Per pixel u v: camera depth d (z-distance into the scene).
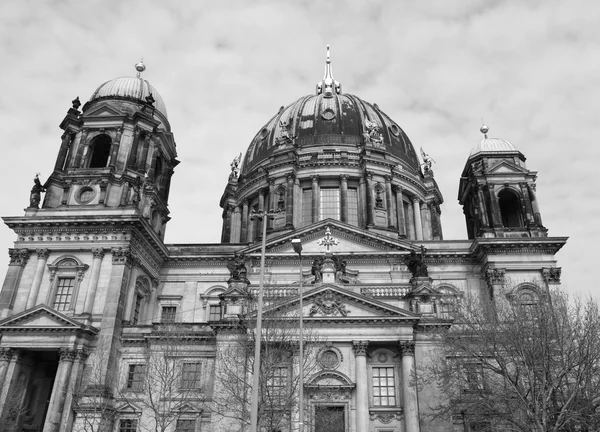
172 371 46.62
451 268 63.72
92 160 67.44
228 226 87.31
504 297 56.50
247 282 54.12
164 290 64.88
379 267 63.62
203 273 65.62
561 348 41.97
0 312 53.94
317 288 50.88
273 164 80.31
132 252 57.50
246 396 42.84
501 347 45.81
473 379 46.53
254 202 83.31
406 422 46.12
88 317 53.25
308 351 45.88
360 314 50.09
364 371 47.88
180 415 49.06
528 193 65.69
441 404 46.38
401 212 79.12
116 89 68.56
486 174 66.50
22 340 51.69
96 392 48.53
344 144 82.94
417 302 52.12
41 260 56.66
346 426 46.44
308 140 84.12
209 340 53.56
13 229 58.03
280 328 46.16
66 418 48.56
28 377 54.00
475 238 63.69
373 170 78.38
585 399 42.09
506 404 42.62
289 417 42.81
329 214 77.88
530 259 60.44
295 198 77.62
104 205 59.66
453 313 51.28
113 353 52.31
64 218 57.12
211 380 51.97
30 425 53.28
